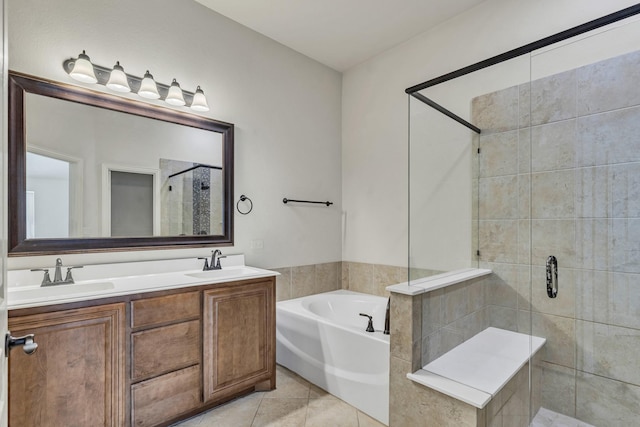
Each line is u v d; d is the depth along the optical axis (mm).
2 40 824
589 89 1870
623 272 1771
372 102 3307
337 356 2238
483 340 2184
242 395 2238
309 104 3287
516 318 2139
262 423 1937
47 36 1866
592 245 1871
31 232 1789
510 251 2174
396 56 3088
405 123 3021
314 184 3318
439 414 1639
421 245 2119
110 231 2076
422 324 1830
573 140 1934
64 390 1479
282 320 2695
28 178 1787
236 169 2717
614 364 1788
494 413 1625
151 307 1751
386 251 3168
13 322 1361
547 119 2023
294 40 2998
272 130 2977
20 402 1370
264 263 2895
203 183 2514
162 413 1781
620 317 1776
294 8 2553
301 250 3186
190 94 2447
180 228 2383
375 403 1989
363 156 3387
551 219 2020
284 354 2672
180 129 2408
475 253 2311
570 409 1912
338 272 3516
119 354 1637
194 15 2484
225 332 2057
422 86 2295
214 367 1999
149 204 2246
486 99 2234
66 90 1910
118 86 2035
